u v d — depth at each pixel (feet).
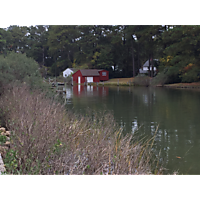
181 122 39.22
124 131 32.99
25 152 17.84
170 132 32.94
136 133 32.12
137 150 22.62
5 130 25.93
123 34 249.96
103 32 278.67
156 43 181.47
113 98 75.72
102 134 25.94
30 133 20.42
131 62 262.47
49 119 25.29
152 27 181.47
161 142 28.27
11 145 19.48
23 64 45.65
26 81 43.50
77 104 59.88
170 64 155.84
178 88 126.72
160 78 147.13
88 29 287.69
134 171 18.07
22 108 27.27
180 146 26.91
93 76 203.31
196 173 19.67
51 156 18.20
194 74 135.85
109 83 174.60
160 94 90.53
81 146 21.20
